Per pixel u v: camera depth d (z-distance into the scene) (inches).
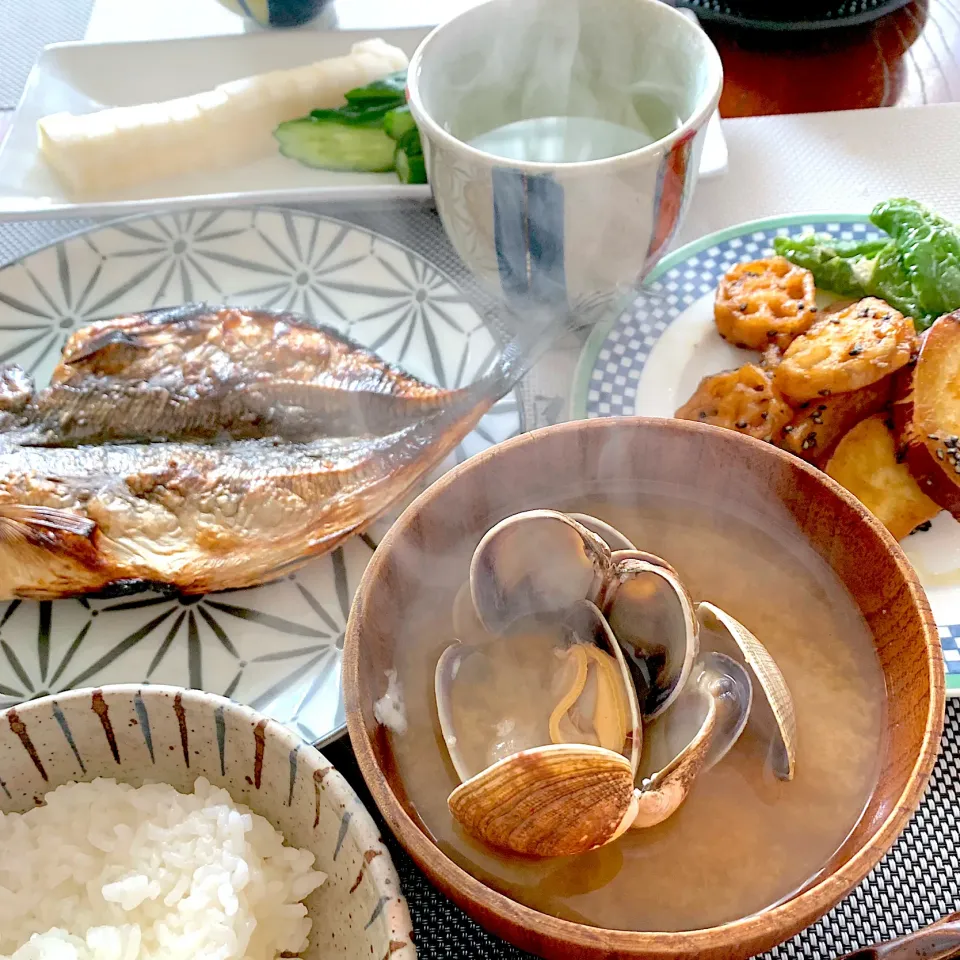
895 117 17.7
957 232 14.1
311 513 13.0
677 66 13.9
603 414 14.0
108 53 18.8
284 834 10.6
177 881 10.1
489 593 10.5
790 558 11.0
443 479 10.5
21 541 12.3
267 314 14.6
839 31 19.4
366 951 9.2
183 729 10.4
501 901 8.3
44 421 14.0
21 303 15.6
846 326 13.5
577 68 14.7
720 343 14.7
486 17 13.9
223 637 12.6
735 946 8.1
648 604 10.4
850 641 10.4
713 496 11.2
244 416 14.0
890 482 12.8
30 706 10.2
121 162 17.1
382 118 17.4
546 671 10.4
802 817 9.6
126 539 12.7
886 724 9.8
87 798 10.7
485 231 13.7
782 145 17.4
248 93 17.6
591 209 12.9
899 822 8.5
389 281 15.7
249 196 16.5
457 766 9.8
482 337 15.0
